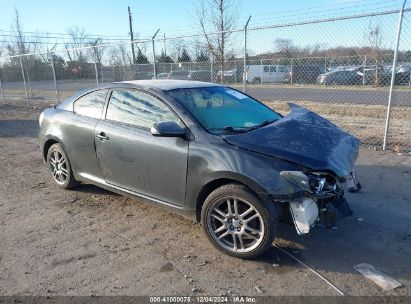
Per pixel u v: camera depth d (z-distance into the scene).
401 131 9.41
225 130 3.93
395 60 7.07
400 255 3.62
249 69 22.38
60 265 3.55
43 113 5.66
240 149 3.55
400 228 4.16
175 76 16.11
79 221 4.50
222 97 4.58
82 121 4.89
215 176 3.57
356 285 3.18
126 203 5.01
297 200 3.34
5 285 3.24
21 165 7.07
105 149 4.57
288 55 15.95
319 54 15.41
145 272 3.42
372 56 14.00
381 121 11.28
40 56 23.86
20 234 4.19
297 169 3.39
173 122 3.78
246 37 9.16
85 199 5.18
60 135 5.19
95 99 4.91
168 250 3.80
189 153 3.75
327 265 3.48
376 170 6.14
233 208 3.58
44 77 26.22
